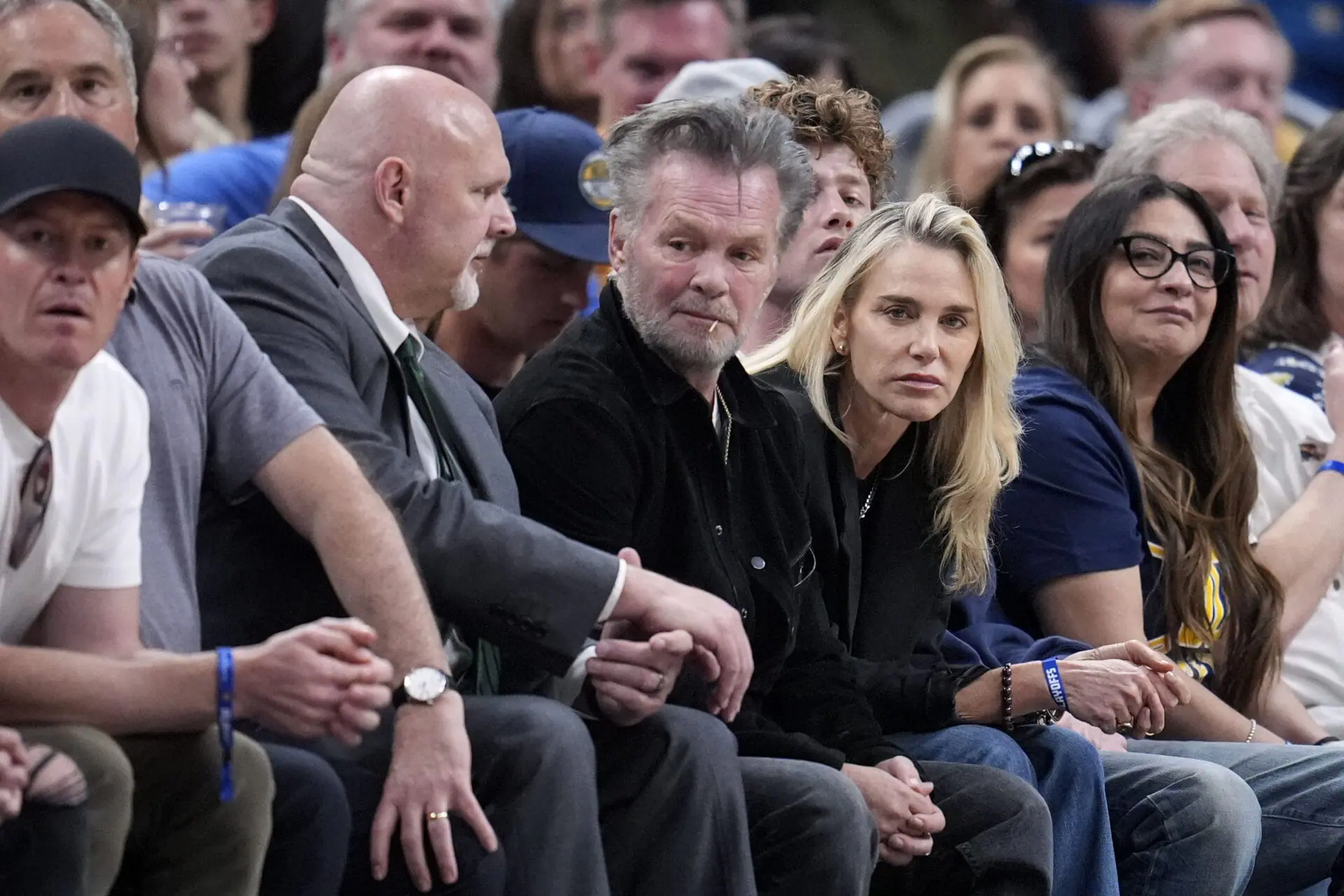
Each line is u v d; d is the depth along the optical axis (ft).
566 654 34.37
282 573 33.86
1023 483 47.50
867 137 49.37
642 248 38.19
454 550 33.99
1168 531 49.06
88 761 27.12
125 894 29.27
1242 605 50.08
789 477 40.52
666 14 65.98
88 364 29.99
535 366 39.06
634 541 38.01
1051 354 49.70
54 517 29.32
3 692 28.09
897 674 42.09
